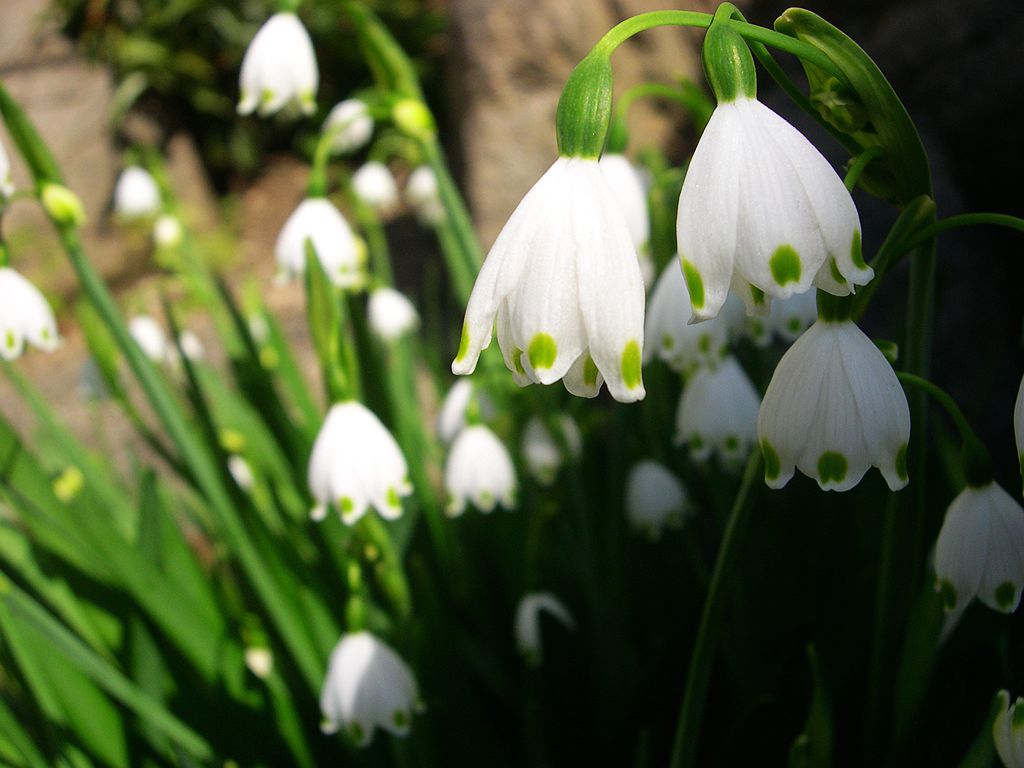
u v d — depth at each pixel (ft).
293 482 0.92
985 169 1.24
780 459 0.43
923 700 0.62
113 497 1.04
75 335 2.31
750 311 0.39
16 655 0.68
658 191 0.69
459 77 1.70
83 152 2.56
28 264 2.44
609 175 0.66
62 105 2.55
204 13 2.83
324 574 0.86
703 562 0.87
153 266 2.60
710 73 0.39
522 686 0.91
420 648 0.78
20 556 0.78
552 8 1.53
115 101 2.65
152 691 0.74
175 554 0.86
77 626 0.79
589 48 1.52
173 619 0.78
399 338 1.06
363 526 0.65
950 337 1.14
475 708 0.80
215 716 0.79
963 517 0.48
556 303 0.38
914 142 0.44
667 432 0.87
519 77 1.59
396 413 0.89
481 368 0.85
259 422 1.03
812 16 0.42
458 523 0.97
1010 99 1.19
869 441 0.42
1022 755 0.44
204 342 1.96
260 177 3.04
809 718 0.54
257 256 2.71
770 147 0.38
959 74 1.22
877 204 1.14
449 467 0.79
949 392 1.12
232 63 2.96
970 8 1.21
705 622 0.49
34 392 0.95
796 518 0.82
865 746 0.63
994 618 0.61
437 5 2.95
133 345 0.74
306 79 0.74
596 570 0.84
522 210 0.39
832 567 0.78
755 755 0.66
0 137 2.38
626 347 0.38
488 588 0.97
